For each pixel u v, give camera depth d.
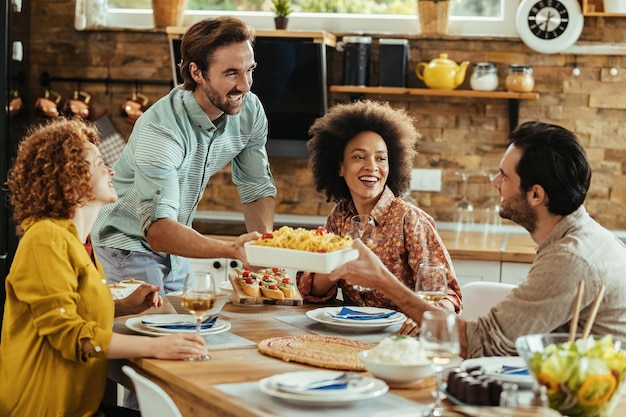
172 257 3.65
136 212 3.50
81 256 2.54
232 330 2.74
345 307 2.96
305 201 5.21
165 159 3.23
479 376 1.99
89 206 2.66
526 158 2.41
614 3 4.72
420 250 3.05
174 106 3.34
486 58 5.00
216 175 5.25
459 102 5.04
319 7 5.24
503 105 5.00
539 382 1.87
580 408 1.85
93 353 2.42
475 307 3.18
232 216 5.05
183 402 2.22
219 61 3.24
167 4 5.14
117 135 5.31
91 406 2.57
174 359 2.38
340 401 1.98
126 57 5.27
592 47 4.84
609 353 1.89
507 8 5.05
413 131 3.32
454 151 5.06
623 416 1.98
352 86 4.88
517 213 2.47
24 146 2.59
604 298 2.34
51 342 2.45
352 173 3.15
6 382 2.55
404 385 2.15
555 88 4.95
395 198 3.18
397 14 5.19
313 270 2.43
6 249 4.51
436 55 5.04
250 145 3.73
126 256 3.54
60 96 5.34
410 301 2.47
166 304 3.13
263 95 4.89
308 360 2.33
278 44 4.75
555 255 2.33
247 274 3.28
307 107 4.89
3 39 4.60
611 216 4.97
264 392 2.06
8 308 2.55
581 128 4.95
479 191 5.05
